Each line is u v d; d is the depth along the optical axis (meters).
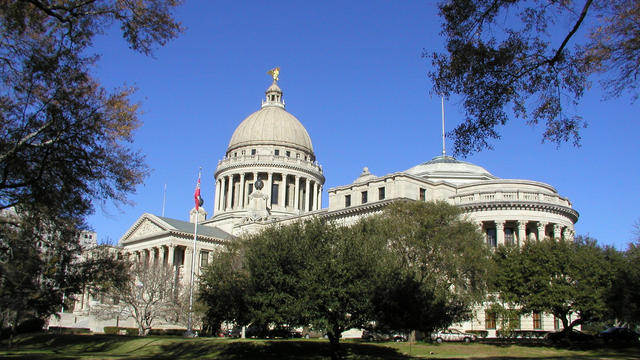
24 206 32.25
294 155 153.75
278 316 41.44
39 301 50.72
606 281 58.75
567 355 49.09
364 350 51.22
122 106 29.19
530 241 65.00
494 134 26.45
